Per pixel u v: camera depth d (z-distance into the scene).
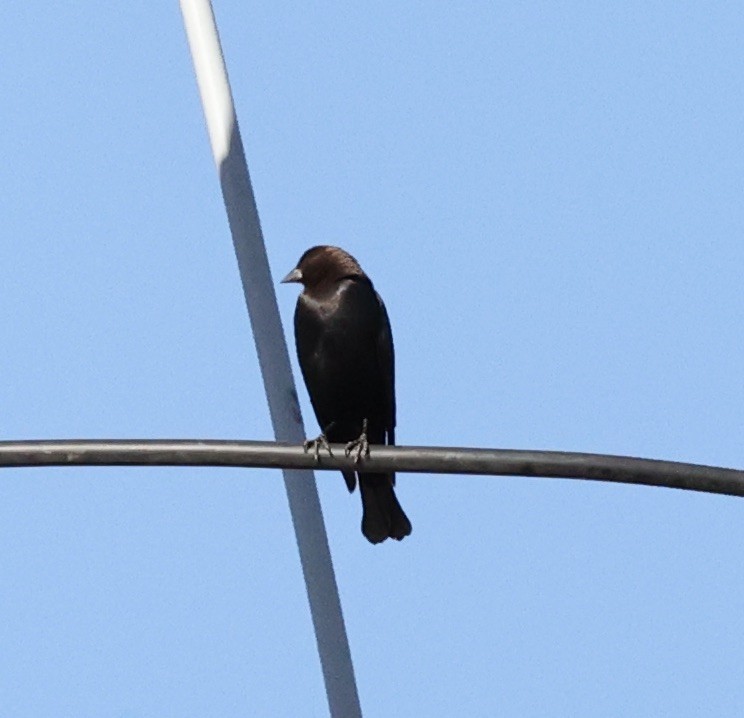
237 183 13.88
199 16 14.19
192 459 11.34
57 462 11.29
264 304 13.52
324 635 12.74
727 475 11.27
